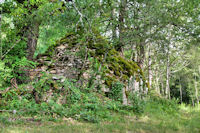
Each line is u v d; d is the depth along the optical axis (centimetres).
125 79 1111
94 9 1016
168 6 1159
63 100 809
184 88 3644
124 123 625
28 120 598
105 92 1054
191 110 941
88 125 579
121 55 1312
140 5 1071
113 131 515
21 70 958
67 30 1150
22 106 710
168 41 1151
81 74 1059
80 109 750
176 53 1714
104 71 1103
